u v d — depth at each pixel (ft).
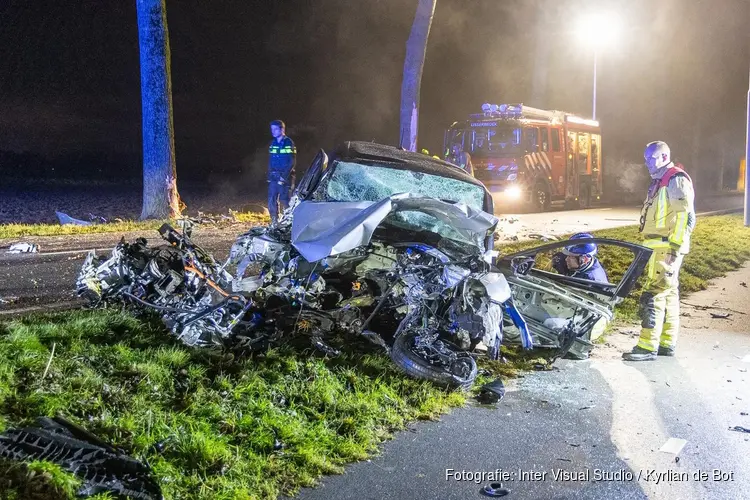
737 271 42.86
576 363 22.43
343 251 17.84
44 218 53.52
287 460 13.99
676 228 22.31
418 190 22.67
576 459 15.30
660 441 16.46
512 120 70.69
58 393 14.07
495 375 20.70
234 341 18.35
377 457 14.90
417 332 19.13
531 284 21.67
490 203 23.12
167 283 19.36
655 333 22.74
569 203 81.41
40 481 10.85
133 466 11.99
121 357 16.08
